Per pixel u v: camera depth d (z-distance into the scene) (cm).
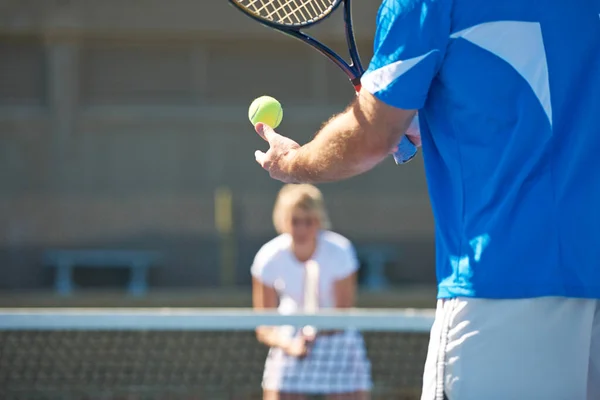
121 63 4569
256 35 4619
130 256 3847
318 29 4534
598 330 546
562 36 545
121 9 4525
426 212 4022
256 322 1222
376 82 542
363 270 3959
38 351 1944
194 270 3844
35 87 4481
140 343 2027
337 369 1385
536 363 530
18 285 3847
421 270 3994
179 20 4575
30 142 4419
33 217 3878
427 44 540
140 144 4500
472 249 545
